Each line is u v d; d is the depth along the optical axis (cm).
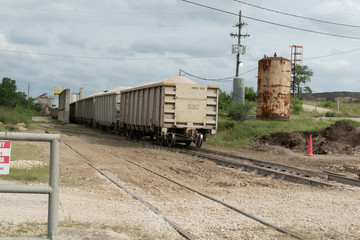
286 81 3147
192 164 1602
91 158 1630
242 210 812
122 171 1327
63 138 2700
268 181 1241
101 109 3966
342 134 2148
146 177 1226
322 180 1284
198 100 2283
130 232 620
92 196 889
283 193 1038
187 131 2272
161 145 2352
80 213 707
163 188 1049
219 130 2920
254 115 3516
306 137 2319
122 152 1978
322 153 2031
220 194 997
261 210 822
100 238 426
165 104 2233
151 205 834
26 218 637
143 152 2008
